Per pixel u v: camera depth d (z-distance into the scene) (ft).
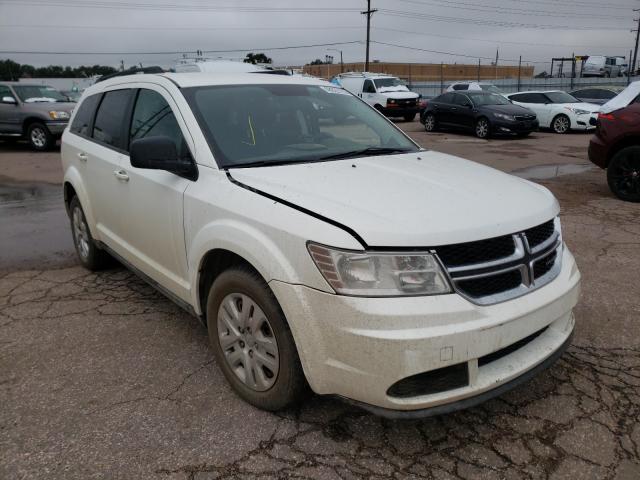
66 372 10.91
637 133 24.34
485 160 39.29
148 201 11.64
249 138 11.02
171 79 12.21
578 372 10.69
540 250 8.80
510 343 8.10
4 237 20.90
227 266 9.94
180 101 11.37
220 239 9.24
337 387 8.04
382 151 12.05
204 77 12.48
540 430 9.00
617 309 13.43
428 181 9.66
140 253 12.80
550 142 51.31
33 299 14.65
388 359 7.47
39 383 10.52
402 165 10.76
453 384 7.88
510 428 9.05
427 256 7.66
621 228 20.65
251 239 8.66
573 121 58.65
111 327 12.89
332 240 7.73
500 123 54.29
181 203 10.48
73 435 8.96
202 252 9.79
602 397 9.87
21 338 12.37
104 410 9.63
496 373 8.20
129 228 12.93
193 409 9.63
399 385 7.70
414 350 7.43
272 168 10.12
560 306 8.88
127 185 12.47
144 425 9.20
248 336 9.33
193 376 10.71
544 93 62.69
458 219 8.11
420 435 8.90
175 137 11.30
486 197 9.04
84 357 11.50
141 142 10.03
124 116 13.47
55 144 49.88
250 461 8.34
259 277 8.89
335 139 12.39
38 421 9.34
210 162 10.25
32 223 23.07
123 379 10.63
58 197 28.68
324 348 7.95
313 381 8.23
